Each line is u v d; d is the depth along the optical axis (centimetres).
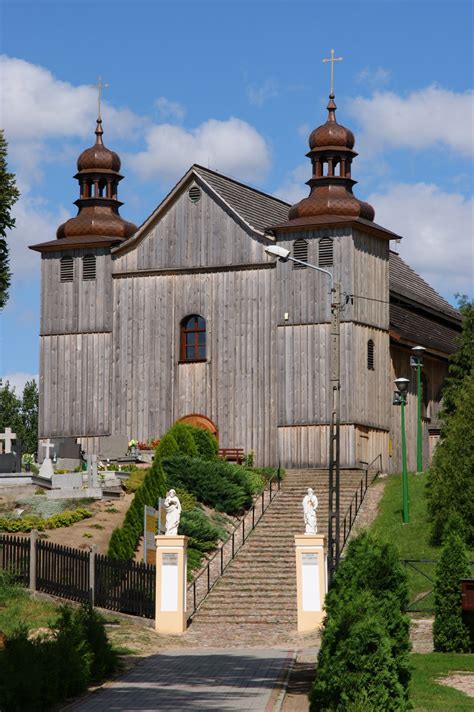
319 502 4897
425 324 6612
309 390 5647
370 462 5662
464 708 2300
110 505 4731
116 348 6038
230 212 5881
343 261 5638
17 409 9838
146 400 5969
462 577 3128
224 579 4159
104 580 3703
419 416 5466
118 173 6334
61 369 6119
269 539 4509
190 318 5947
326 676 2081
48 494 4778
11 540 3756
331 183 5800
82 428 6053
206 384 5869
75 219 6197
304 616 3650
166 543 3694
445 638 3108
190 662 2933
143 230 6019
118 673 2734
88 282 6122
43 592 3675
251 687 2534
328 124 5847
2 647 2566
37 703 2244
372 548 2453
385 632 2077
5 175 4081
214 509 4775
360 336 5659
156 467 4547
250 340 5800
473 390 4431
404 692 2083
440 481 4328
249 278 5825
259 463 5712
